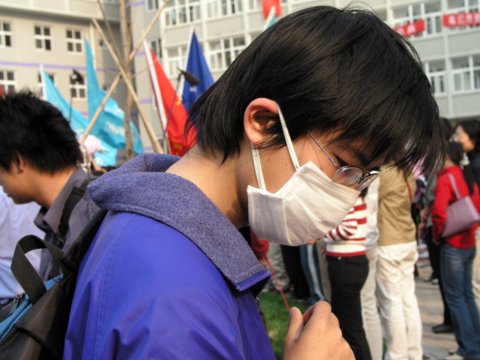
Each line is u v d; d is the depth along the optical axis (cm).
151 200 81
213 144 90
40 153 168
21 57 2319
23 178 171
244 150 89
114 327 69
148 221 79
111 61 2494
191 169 92
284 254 552
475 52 1836
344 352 85
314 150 85
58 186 173
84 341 74
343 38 82
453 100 1894
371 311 316
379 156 85
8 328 96
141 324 68
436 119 88
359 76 80
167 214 79
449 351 385
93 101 803
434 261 459
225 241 81
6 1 2248
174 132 526
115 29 2525
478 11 1805
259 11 2056
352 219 282
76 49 2462
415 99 83
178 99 531
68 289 95
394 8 1888
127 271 74
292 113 83
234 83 89
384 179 320
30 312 90
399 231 328
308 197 88
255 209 91
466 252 352
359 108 79
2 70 2288
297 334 88
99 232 89
